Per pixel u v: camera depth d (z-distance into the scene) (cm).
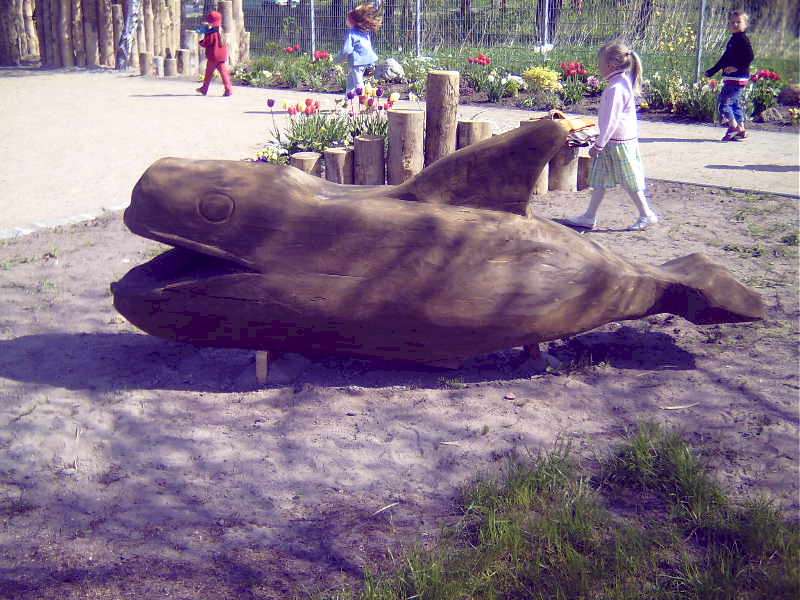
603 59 745
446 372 482
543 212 857
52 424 424
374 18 1603
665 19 2062
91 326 552
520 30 2262
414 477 379
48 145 1191
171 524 346
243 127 1345
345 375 478
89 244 734
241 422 428
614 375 480
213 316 437
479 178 436
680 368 489
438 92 846
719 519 336
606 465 378
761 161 1111
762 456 390
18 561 322
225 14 2217
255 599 300
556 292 437
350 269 426
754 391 456
